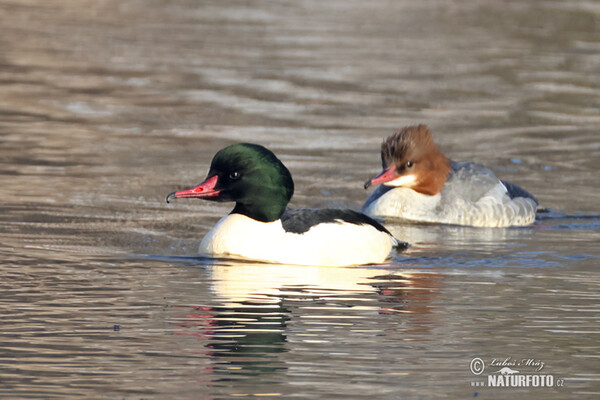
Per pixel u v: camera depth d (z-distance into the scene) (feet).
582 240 46.29
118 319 32.45
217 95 80.33
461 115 75.56
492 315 33.60
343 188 55.36
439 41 110.11
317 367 28.45
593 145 67.15
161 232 45.03
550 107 79.10
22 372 27.78
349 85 85.87
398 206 50.60
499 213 49.65
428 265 40.78
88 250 41.60
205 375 27.73
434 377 27.91
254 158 40.16
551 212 52.26
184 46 102.53
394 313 33.60
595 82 89.92
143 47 101.40
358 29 117.08
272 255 40.04
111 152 61.67
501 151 64.95
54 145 62.90
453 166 52.01
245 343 30.30
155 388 26.76
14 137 64.59
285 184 40.52
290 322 32.37
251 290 36.06
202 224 46.78
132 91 81.00
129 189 53.21
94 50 98.94
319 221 40.96
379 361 29.01
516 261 41.75
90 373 27.78
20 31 108.58
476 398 26.58
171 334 30.99
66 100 76.79
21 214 47.50
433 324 32.48
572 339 31.24
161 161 59.72
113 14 123.54
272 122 71.46
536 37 113.91
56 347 29.78
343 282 37.50
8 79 83.87
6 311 33.09
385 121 72.90
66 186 53.36
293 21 121.80
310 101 79.10
